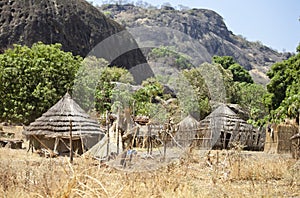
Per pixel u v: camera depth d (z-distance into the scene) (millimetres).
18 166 8109
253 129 25359
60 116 15367
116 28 66250
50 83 29734
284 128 23094
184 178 8234
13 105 29391
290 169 10883
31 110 29328
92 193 5164
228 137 23422
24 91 29453
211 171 9883
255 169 10578
